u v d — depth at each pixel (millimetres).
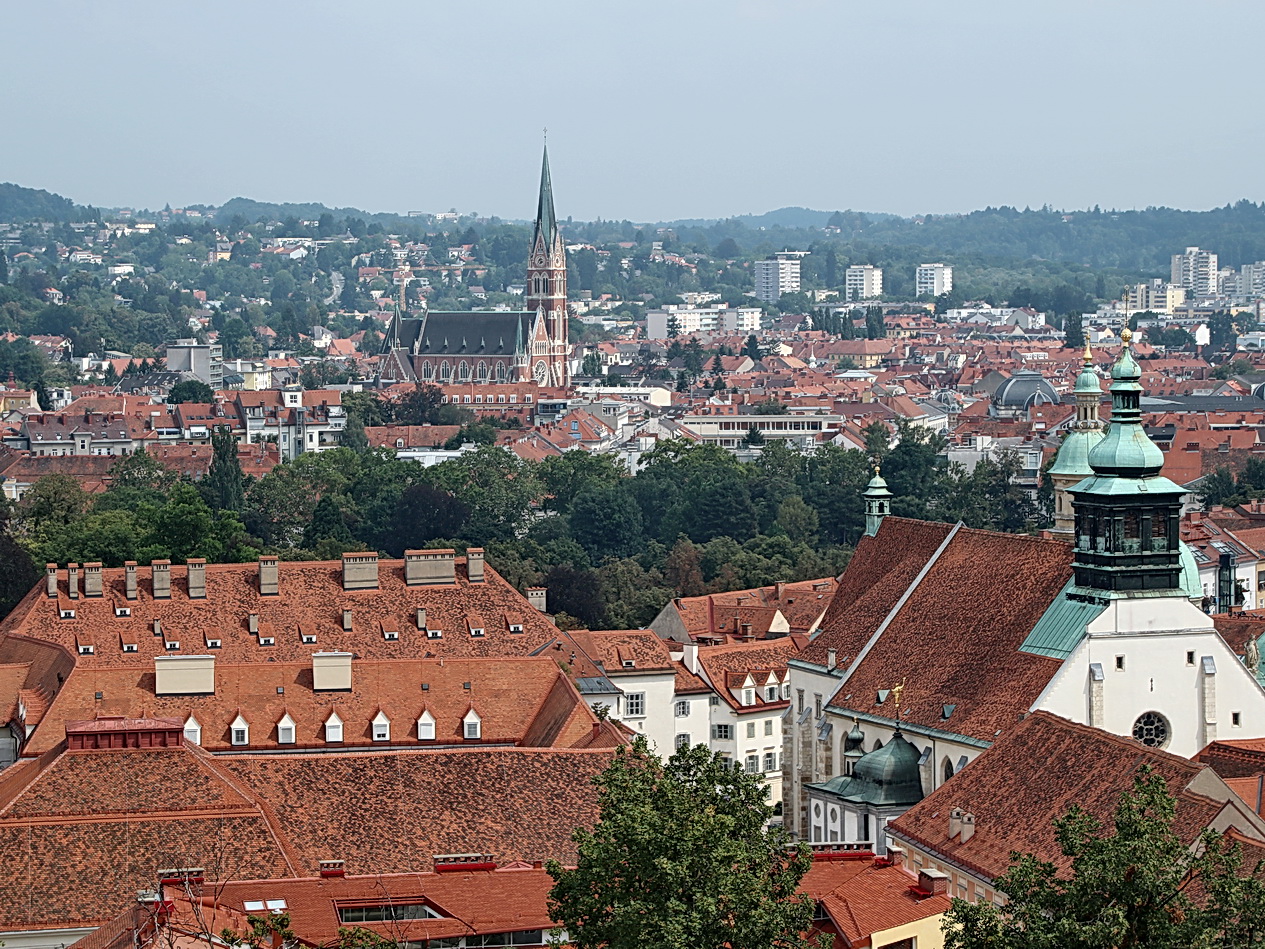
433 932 190125
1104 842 161500
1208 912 159250
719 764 190250
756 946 167250
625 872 174125
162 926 170625
